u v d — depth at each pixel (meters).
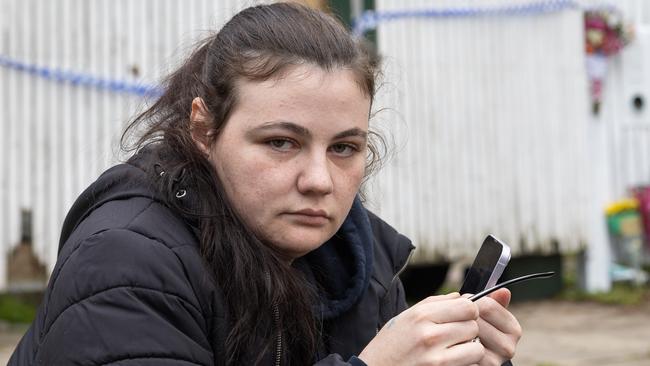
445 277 7.79
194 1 6.64
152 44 6.55
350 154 1.78
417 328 1.66
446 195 7.47
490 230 7.63
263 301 1.76
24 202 6.21
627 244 8.22
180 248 1.71
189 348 1.62
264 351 1.76
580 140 7.93
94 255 1.63
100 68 6.41
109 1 6.43
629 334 6.67
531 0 7.73
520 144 7.74
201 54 1.92
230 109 1.75
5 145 6.15
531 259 8.01
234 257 1.74
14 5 6.17
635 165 8.41
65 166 6.31
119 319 1.58
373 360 1.66
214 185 1.79
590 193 8.02
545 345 6.30
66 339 1.58
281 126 1.70
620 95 8.34
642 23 8.42
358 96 1.75
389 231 2.25
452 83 7.50
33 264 6.35
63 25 6.32
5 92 6.16
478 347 1.67
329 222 1.78
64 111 6.32
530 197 7.79
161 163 1.81
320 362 1.67
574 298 8.00
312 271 2.00
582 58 7.91
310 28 1.76
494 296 1.86
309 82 1.71
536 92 7.79
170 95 1.94
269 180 1.72
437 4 7.42
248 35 1.77
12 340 6.15
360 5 7.26
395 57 7.13
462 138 7.53
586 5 7.96
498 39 7.66
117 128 6.42
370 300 2.02
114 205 1.76
